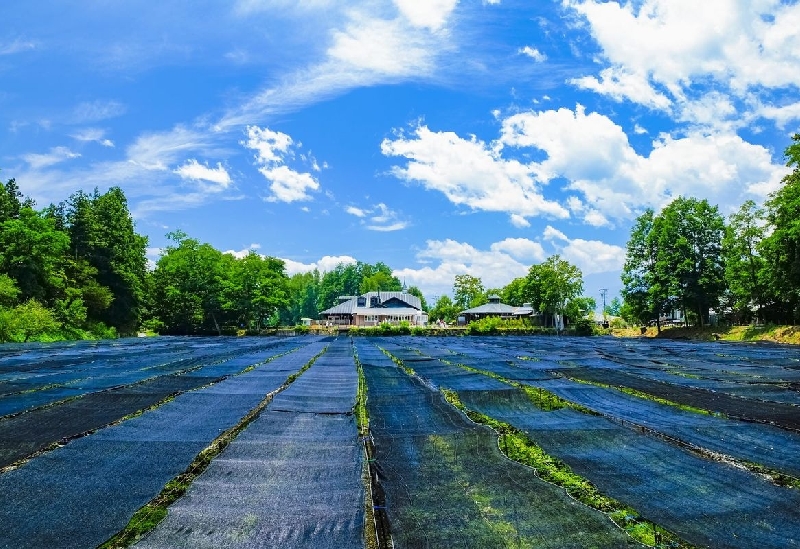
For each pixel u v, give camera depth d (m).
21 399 12.71
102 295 50.50
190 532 5.22
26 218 43.09
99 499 6.14
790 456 7.94
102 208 57.16
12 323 38.28
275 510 5.73
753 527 5.47
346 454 7.75
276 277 74.19
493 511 5.80
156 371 18.95
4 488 6.38
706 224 54.41
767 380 17.11
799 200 36.84
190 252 67.25
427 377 17.33
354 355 27.94
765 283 43.84
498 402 12.52
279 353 29.44
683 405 12.52
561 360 25.08
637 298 59.22
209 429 9.39
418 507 5.92
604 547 4.97
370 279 124.50
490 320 67.81
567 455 8.02
